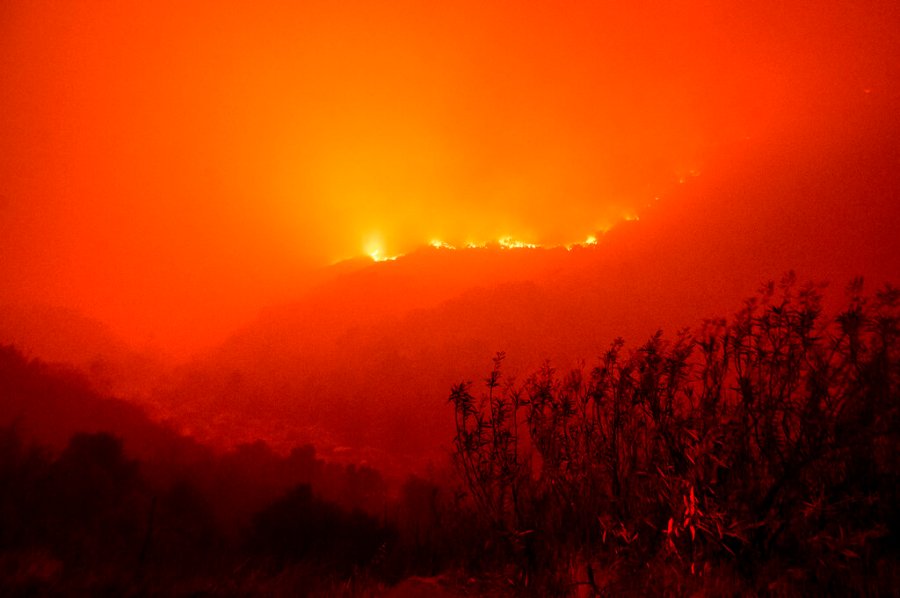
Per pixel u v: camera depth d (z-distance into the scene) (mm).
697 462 4332
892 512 4199
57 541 7418
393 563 7367
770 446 4477
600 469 5062
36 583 5750
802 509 4191
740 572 4250
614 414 5141
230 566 7512
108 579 6188
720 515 4051
